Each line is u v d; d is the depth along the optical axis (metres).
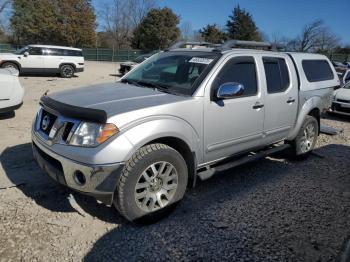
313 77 5.88
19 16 49.16
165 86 4.07
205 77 3.92
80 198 4.01
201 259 3.11
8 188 4.19
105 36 62.06
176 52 4.71
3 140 6.01
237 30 60.41
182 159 3.62
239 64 4.33
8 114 8.07
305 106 5.55
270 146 5.38
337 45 59.12
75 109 3.23
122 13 61.47
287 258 3.18
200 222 3.69
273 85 4.86
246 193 4.48
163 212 3.61
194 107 3.72
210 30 60.31
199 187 4.58
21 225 3.43
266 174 5.21
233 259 3.13
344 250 3.33
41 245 3.16
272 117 4.82
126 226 3.53
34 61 18.28
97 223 3.56
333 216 4.00
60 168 3.31
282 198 4.40
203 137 3.89
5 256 2.98
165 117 3.46
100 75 21.86
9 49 45.62
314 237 3.54
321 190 4.72
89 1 50.22
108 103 3.42
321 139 7.49
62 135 3.27
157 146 3.41
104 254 3.10
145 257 3.09
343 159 6.16
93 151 3.07
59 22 48.06
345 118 10.56
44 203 3.89
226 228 3.61
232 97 4.17
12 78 7.16
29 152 5.46
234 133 4.26
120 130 3.16
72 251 3.11
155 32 53.12
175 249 3.22
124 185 3.23
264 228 3.65
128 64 20.66
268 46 5.39
